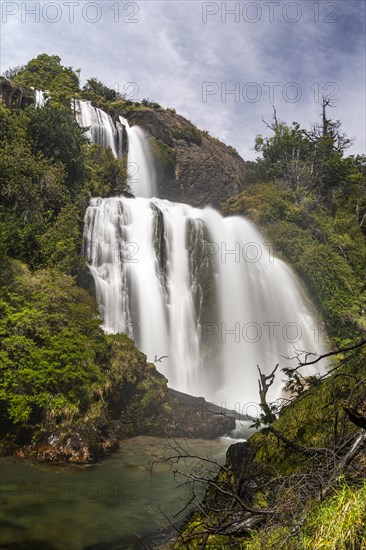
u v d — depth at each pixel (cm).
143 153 4125
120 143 3838
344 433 451
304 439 493
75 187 2202
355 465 372
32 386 1135
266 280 2581
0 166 1786
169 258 2305
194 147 4716
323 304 2669
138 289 2109
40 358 1187
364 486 316
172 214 2441
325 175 4009
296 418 519
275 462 501
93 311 1465
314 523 323
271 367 2353
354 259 3170
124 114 4375
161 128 4488
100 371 1290
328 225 3356
